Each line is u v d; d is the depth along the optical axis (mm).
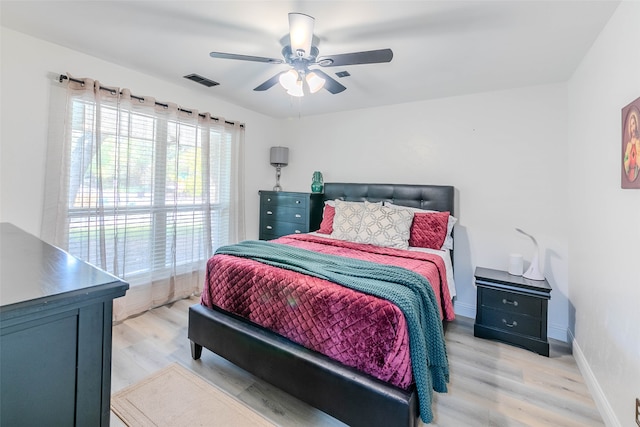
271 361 1726
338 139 3998
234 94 3391
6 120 2156
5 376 598
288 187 4488
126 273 2818
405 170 3482
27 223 2266
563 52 2154
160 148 3021
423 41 2072
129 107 2736
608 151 1761
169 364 2115
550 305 2732
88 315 712
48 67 2305
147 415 1647
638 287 1383
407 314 1424
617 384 1566
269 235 4020
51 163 2350
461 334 2730
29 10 1871
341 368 1515
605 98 1816
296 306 1710
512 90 2881
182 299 3303
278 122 4527
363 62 1909
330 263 2041
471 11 1730
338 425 1612
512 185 2896
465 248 3133
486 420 1659
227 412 1688
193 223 3375
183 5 1771
